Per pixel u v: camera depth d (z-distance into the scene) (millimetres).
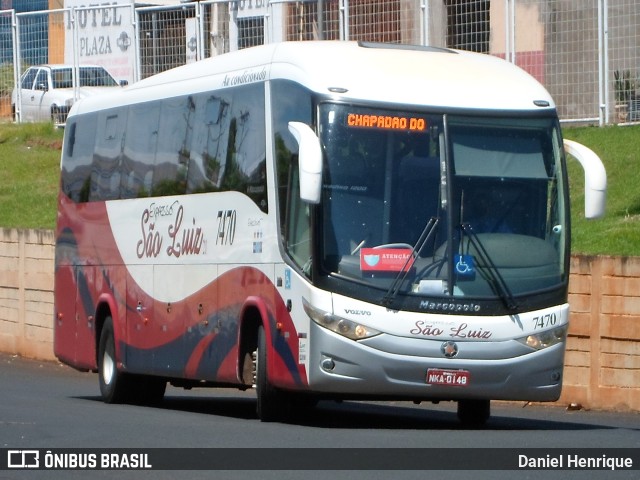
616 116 35969
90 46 48656
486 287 19812
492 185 20172
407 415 24875
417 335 19422
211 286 23094
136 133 26734
